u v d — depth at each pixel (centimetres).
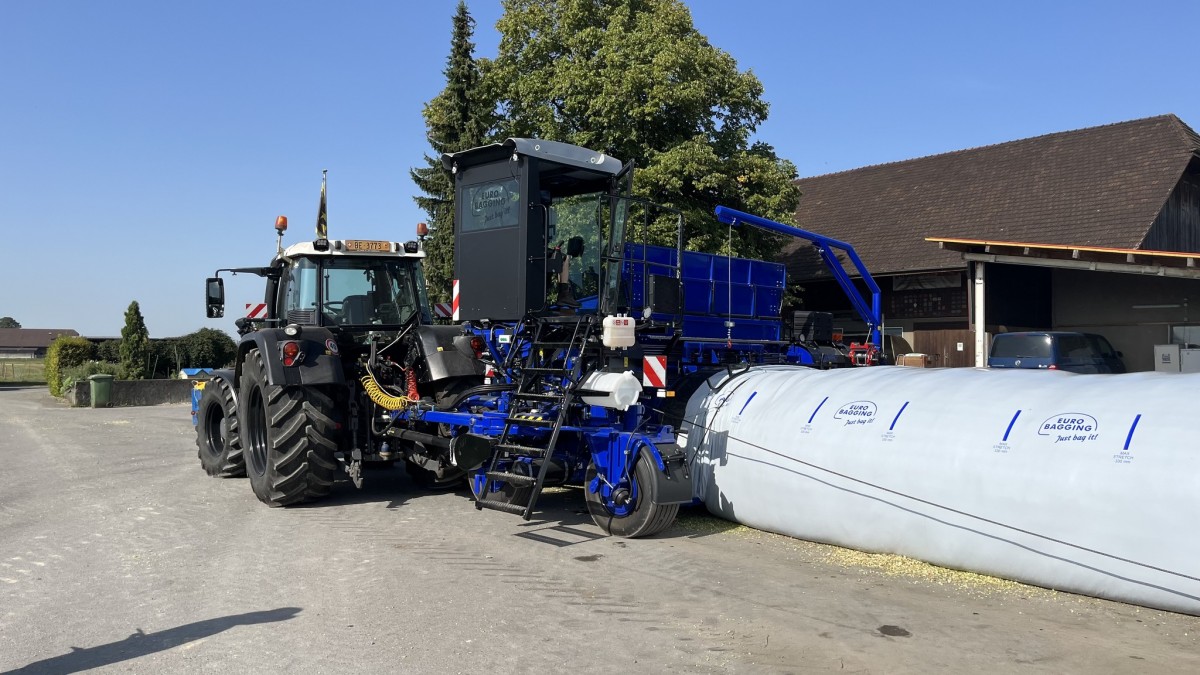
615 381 630
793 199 1772
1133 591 450
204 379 1287
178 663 386
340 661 387
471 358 804
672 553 587
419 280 929
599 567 548
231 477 956
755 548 602
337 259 880
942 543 529
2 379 4691
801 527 614
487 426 687
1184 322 1595
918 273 1792
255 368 789
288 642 412
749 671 373
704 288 971
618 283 700
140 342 2866
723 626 432
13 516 732
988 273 1594
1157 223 1683
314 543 620
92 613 460
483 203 732
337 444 793
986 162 2141
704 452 698
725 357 993
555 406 670
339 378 763
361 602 475
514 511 644
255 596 488
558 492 835
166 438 1425
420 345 802
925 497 535
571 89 1658
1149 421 466
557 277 721
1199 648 399
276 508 761
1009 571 501
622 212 709
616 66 1622
